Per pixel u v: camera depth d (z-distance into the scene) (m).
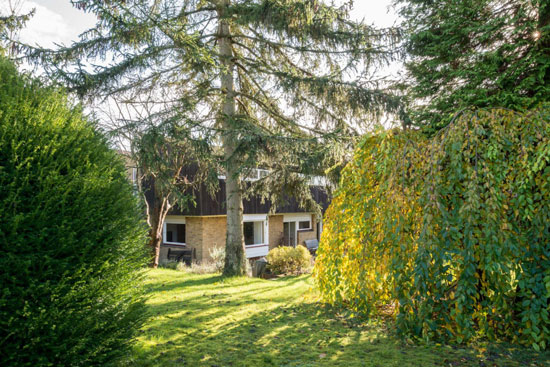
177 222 15.62
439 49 7.30
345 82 8.31
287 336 4.49
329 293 5.74
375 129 5.29
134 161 7.80
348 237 5.44
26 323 2.39
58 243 2.62
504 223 3.81
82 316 2.71
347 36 8.13
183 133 7.51
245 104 10.53
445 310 4.07
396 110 8.05
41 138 2.79
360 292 4.79
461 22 6.89
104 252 2.93
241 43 9.98
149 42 7.53
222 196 15.05
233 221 9.48
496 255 3.78
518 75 6.00
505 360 3.69
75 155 2.97
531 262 3.84
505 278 3.80
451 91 7.08
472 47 7.05
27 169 2.62
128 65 7.95
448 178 4.21
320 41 8.34
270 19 7.80
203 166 10.96
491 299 4.00
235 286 8.09
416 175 4.46
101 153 3.25
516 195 3.95
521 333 4.11
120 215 3.14
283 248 12.66
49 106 3.06
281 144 7.76
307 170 7.94
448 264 3.97
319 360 3.73
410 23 8.26
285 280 9.23
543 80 5.77
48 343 2.47
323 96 8.62
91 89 8.06
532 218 3.85
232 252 9.44
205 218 14.90
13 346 2.40
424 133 6.37
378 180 5.22
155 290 7.67
